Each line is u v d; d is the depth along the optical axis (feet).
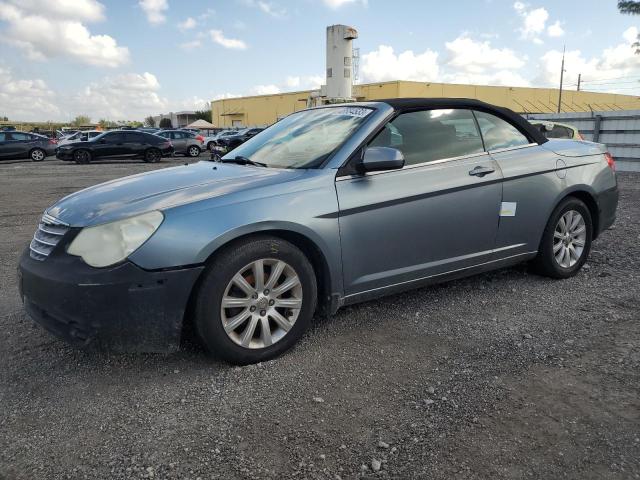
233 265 9.83
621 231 21.70
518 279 15.44
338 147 11.60
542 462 7.45
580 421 8.38
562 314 12.75
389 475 7.23
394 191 11.63
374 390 9.44
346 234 11.08
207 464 7.50
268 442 7.99
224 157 14.12
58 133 163.12
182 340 11.36
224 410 8.86
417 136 12.53
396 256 11.90
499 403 8.92
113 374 10.10
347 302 11.54
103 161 81.10
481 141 13.58
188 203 9.78
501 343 11.22
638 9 82.38
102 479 7.23
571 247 15.42
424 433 8.14
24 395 9.37
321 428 8.32
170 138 93.66
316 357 10.75
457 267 13.01
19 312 13.32
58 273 9.26
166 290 9.31
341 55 53.67
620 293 14.12
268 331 10.48
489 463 7.44
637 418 8.43
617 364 10.17
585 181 15.23
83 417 8.69
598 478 7.11
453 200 12.51
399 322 12.46
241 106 243.19
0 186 42.93
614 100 246.06
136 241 9.21
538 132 15.01
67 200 11.04
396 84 172.55
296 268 10.56
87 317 9.09
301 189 10.66
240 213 9.88
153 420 8.59
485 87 196.03
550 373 9.90
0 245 21.08
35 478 7.26
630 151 47.91
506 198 13.50
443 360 10.53
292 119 14.71
